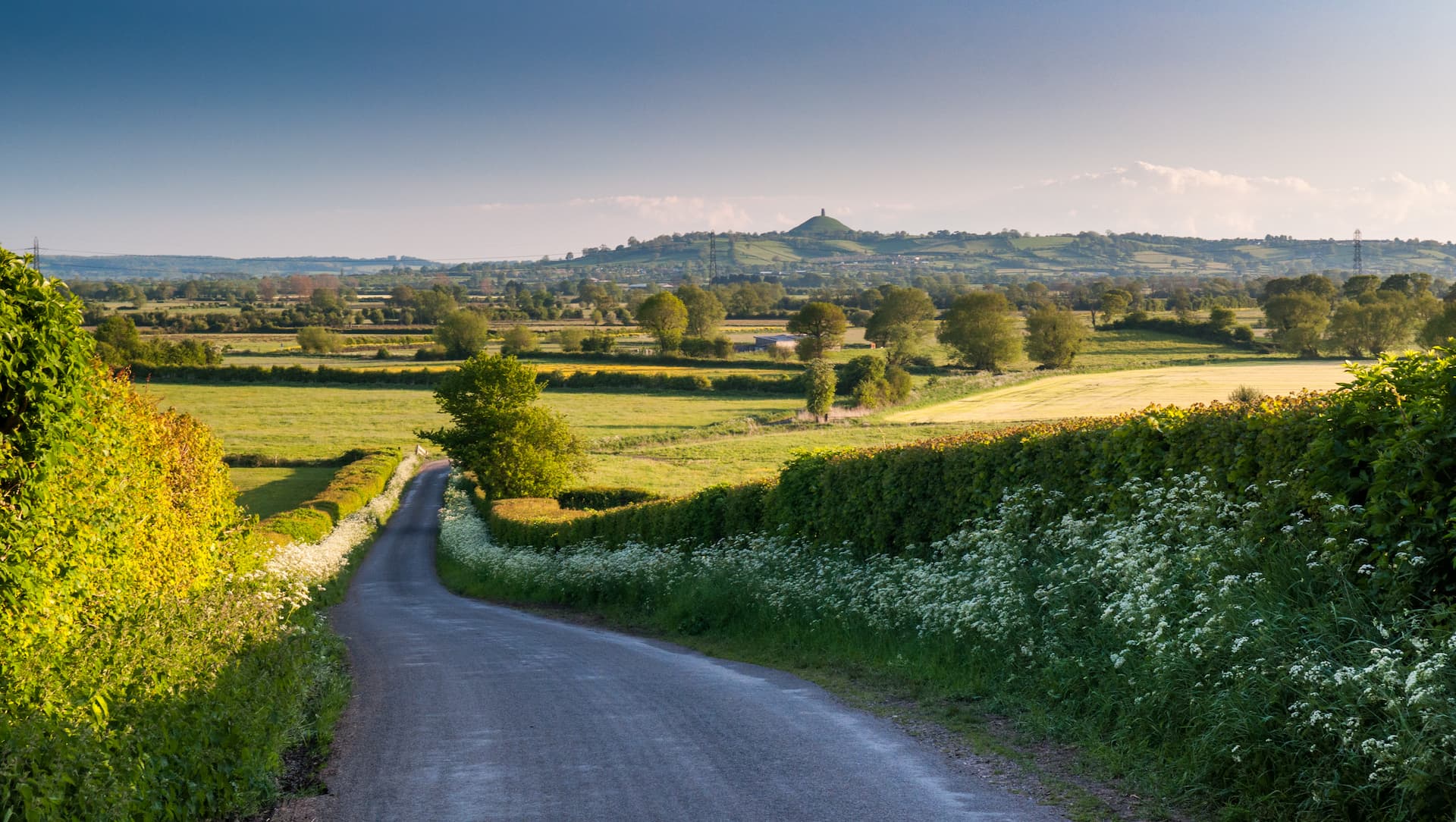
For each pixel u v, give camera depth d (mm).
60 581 6812
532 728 7945
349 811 5918
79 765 4898
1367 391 6234
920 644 9961
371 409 99188
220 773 6105
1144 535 7555
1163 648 6012
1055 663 7496
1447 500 5328
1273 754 5195
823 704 8562
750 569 15203
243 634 9422
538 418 54250
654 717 8180
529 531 33906
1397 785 4395
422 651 13508
